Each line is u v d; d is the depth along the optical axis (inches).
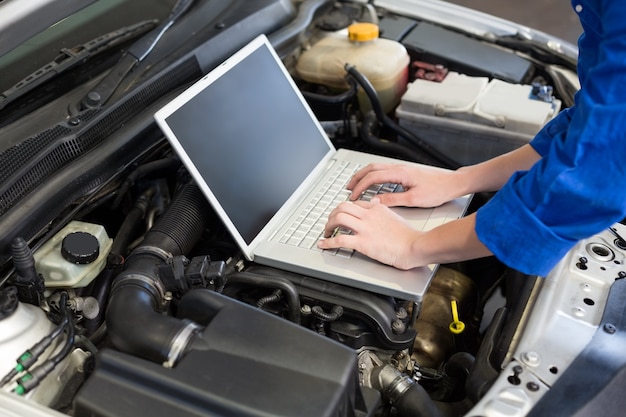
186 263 43.0
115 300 40.1
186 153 44.9
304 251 45.8
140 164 51.7
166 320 37.4
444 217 48.6
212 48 56.9
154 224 47.4
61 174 44.1
